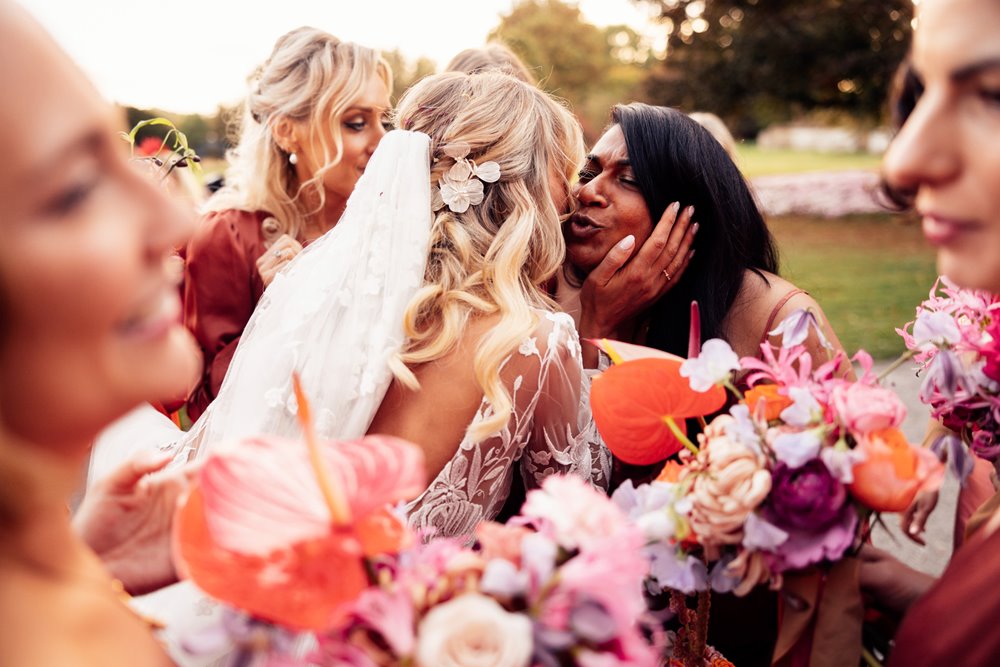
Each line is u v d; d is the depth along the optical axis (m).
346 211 1.52
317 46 2.61
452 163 1.51
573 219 1.71
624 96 21.77
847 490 0.89
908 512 1.08
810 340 1.52
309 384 1.35
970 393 1.01
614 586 0.67
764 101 15.65
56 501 0.65
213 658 0.98
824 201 15.63
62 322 0.57
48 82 0.57
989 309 1.08
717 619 1.47
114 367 0.60
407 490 0.71
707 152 1.67
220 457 0.70
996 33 0.71
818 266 9.99
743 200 1.69
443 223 1.47
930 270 9.53
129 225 0.60
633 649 0.68
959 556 0.86
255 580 0.69
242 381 1.40
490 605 0.65
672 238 1.62
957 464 0.97
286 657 0.69
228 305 2.63
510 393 1.41
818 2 15.09
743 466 0.86
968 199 0.75
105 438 1.68
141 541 0.93
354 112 2.59
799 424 0.90
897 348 6.00
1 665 0.59
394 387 1.40
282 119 2.61
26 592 0.62
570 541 0.72
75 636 0.64
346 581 0.70
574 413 1.49
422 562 0.76
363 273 1.42
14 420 0.59
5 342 0.57
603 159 1.70
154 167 1.98
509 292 1.41
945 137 0.75
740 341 1.64
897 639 0.88
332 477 0.69
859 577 1.01
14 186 0.55
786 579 0.93
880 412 0.86
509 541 0.78
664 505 0.91
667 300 1.72
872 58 14.04
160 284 0.63
